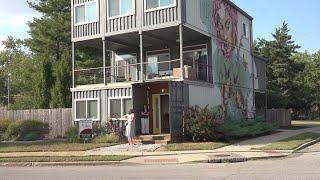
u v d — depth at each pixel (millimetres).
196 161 19406
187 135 27281
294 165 17000
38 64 47281
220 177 13953
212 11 33250
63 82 40438
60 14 49281
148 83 28844
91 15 32281
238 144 25688
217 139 26828
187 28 29500
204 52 33250
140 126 28906
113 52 37250
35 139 31891
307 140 27391
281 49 66000
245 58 39969
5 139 31828
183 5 28891
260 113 44062
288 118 44188
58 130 33969
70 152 23328
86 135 28031
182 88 27984
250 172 15125
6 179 14859
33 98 45875
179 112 27328
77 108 32344
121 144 26188
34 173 16594
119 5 30984
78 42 33688
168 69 34531
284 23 67312
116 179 14180
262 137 30312
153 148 23922
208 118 26875
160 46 35219
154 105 29891
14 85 72062
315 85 81438
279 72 64938
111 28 31172
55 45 49625
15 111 35781
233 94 36438
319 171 14891
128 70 36188
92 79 37906
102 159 20172
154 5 29484
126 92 29906
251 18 41688
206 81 32188
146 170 16719
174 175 14805
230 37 36625
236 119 34406
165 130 29438
